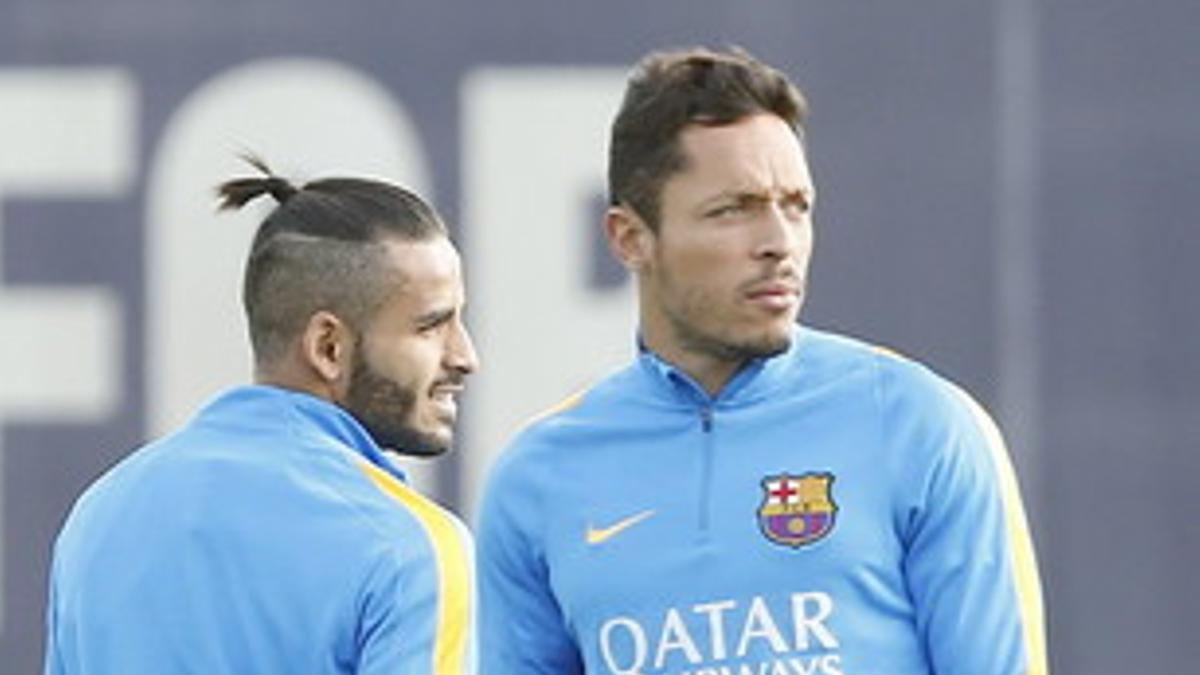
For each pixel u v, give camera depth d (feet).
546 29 73.72
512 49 73.72
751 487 36.60
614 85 73.51
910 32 73.15
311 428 37.93
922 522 36.17
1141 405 72.54
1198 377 72.38
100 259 73.51
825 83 73.26
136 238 73.61
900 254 72.95
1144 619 72.23
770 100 36.73
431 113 73.67
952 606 35.86
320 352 38.14
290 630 36.99
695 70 36.76
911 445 36.37
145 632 37.60
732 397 37.11
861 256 72.95
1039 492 72.54
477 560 38.37
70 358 73.41
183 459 38.11
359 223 38.06
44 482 73.20
